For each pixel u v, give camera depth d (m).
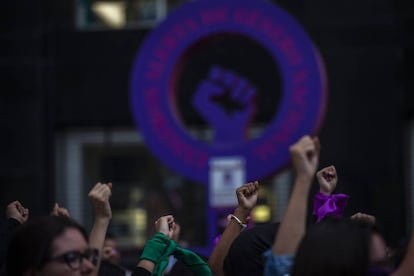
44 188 21.58
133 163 21.80
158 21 21.91
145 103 16.64
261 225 5.77
